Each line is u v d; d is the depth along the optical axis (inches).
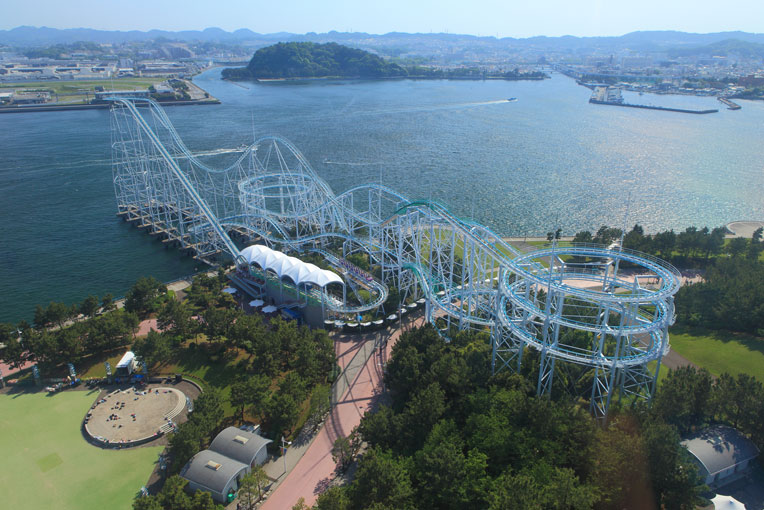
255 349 5078.7
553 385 4387.3
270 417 4269.2
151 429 4404.5
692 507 3319.4
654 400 4050.2
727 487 3651.6
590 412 4266.7
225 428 4315.9
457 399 4229.8
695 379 4138.8
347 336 5885.8
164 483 3843.5
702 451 3730.3
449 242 7603.4
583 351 4741.6
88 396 4852.4
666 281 4249.5
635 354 4680.1
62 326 6067.9
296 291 6250.0
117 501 3705.7
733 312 5679.1
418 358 4640.8
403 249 7327.8
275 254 6609.3
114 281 7303.2
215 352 5418.3
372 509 3102.9
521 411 3873.0
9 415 4598.9
